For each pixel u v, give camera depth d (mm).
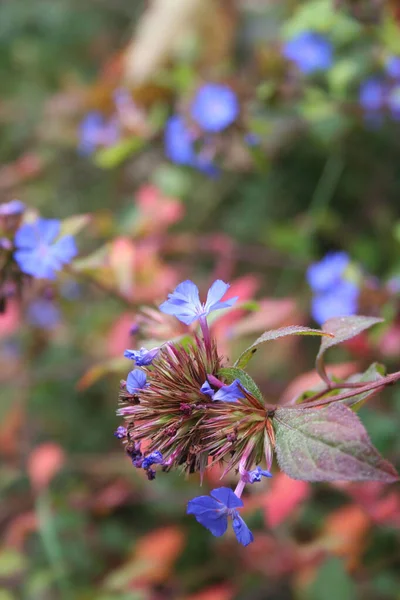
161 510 484
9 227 387
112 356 456
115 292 420
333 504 472
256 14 567
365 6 455
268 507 392
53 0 682
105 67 586
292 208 546
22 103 626
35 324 514
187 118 471
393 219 524
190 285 304
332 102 475
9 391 518
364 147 525
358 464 277
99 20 680
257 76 480
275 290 536
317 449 281
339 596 420
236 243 535
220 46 545
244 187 555
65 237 377
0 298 392
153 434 302
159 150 537
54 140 576
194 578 467
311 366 495
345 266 434
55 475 508
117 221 522
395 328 438
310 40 467
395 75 465
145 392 303
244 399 298
